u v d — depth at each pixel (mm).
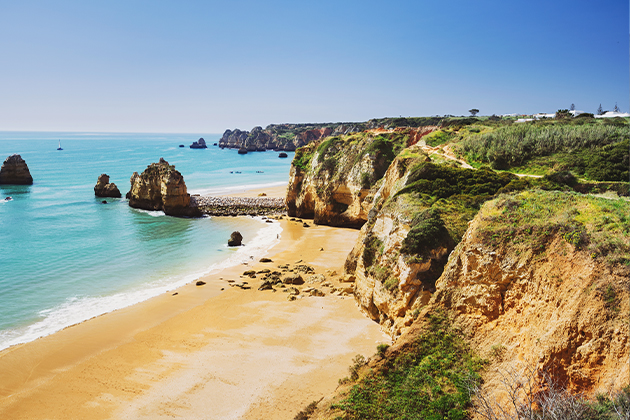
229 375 24531
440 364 19234
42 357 26781
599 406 12859
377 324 30781
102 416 21078
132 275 43719
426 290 25797
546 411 13047
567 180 37875
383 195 50438
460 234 29047
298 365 25406
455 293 21578
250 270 45188
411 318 25016
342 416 17812
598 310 15016
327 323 31328
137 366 25766
